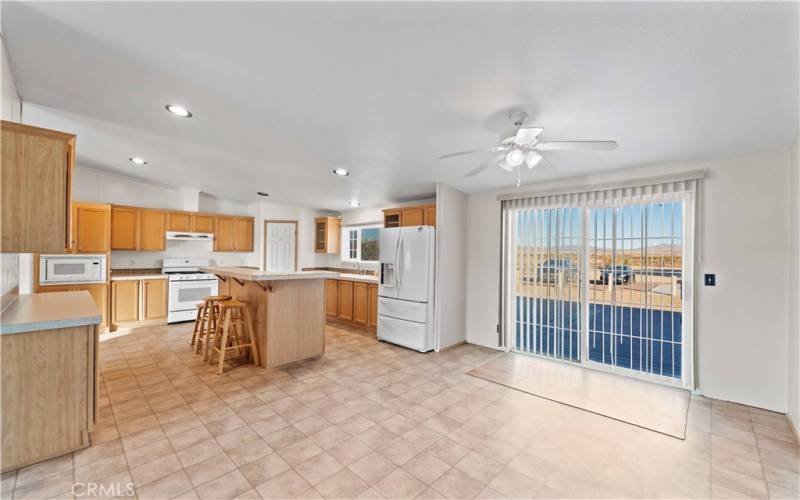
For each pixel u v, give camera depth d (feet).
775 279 9.32
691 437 8.00
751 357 9.62
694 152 9.69
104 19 5.22
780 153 9.29
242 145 11.38
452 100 7.22
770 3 4.12
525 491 6.15
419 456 7.11
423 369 12.44
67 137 6.72
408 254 15.25
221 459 6.85
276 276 11.53
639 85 6.21
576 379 11.55
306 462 6.82
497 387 10.87
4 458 6.28
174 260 19.62
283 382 10.92
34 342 6.57
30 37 5.78
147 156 13.94
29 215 6.35
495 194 15.31
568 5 4.33
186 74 6.88
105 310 16.43
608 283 12.27
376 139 9.95
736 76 5.81
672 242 10.97
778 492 6.18
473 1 4.36
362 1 4.49
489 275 15.44
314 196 19.86
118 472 6.38
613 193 12.01
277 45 5.66
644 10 4.36
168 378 11.04
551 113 7.48
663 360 11.18
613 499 5.99
